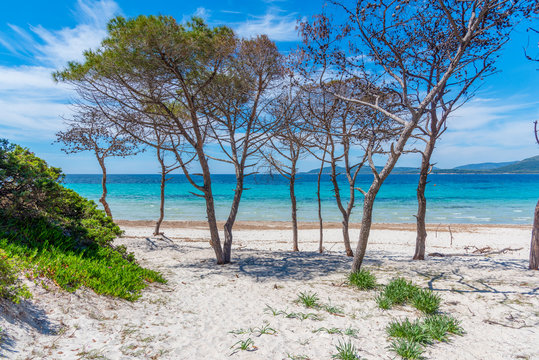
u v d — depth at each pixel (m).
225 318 5.33
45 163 8.31
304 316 5.39
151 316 5.11
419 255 11.48
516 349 4.29
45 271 5.07
